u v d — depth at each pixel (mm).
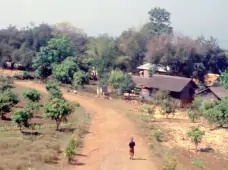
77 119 41844
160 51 80250
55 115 34125
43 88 65938
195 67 81062
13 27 107562
